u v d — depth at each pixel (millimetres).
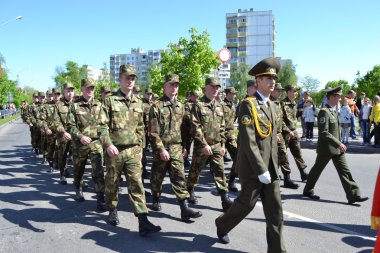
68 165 9328
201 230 4562
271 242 3561
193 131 5328
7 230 4594
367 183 7359
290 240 4250
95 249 3990
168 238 4297
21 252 3924
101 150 5707
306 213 5297
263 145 3564
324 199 6086
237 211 3779
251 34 97688
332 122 5785
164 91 5195
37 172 8547
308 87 72000
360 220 5000
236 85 66500
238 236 4363
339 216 5168
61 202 5891
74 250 3967
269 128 3598
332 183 7293
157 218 5051
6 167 9227
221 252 3893
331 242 4199
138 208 4348
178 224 4797
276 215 3555
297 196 6285
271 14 95938
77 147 5785
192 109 5438
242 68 68125
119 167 4527
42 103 10664
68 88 7156
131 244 4121
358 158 10656
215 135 5406
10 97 48844
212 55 17375
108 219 4828
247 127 3535
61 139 7086
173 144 5027
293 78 63594
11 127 26797
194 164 5605
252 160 3457
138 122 4656
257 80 3709
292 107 7316
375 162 9953
